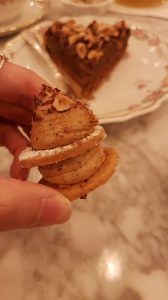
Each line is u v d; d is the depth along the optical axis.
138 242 0.14
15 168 0.16
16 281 0.13
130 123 0.19
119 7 0.28
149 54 0.23
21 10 0.26
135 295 0.13
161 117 0.20
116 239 0.15
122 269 0.14
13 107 0.17
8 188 0.11
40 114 0.11
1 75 0.16
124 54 0.23
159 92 0.20
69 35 0.23
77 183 0.12
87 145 0.11
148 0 0.28
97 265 0.14
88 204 0.16
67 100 0.11
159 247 0.14
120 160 0.18
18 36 0.24
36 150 0.11
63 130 0.11
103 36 0.23
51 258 0.14
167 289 0.13
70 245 0.14
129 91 0.21
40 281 0.13
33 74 0.16
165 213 0.15
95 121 0.12
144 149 0.18
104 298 0.13
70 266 0.14
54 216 0.11
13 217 0.11
